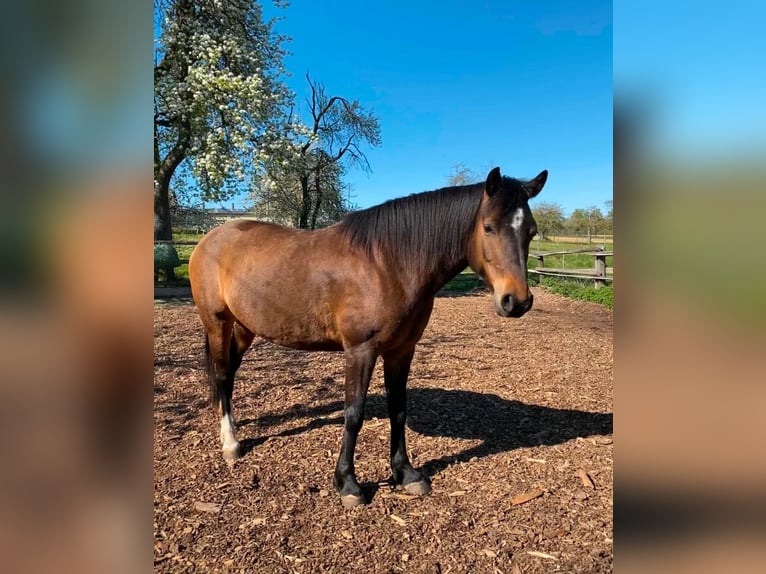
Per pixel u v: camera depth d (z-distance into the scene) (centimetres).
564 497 268
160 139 1258
